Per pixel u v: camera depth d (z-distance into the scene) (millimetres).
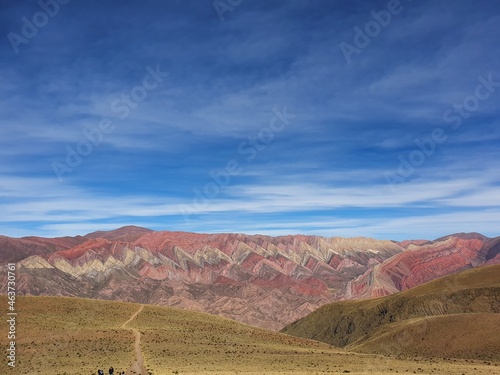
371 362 98312
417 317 179375
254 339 126000
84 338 103250
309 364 92500
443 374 82938
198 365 83875
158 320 131500
